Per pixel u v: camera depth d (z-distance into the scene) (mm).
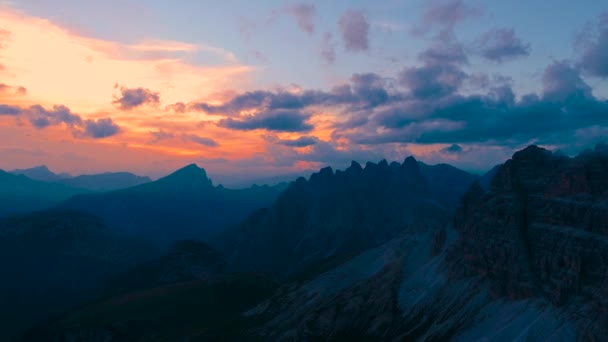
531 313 118438
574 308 109562
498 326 122125
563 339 104500
